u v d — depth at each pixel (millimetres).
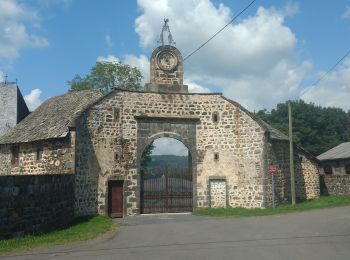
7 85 33844
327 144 64188
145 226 17297
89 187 22141
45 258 9992
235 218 19297
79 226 17281
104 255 10305
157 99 24562
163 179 26031
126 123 23750
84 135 22312
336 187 32625
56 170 21875
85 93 26781
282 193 25422
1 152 25625
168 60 25594
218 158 24656
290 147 25594
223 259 9539
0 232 12258
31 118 27812
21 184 13375
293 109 66062
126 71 43719
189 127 24812
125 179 23328
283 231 13875
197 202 24312
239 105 24844
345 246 10844
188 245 11672
